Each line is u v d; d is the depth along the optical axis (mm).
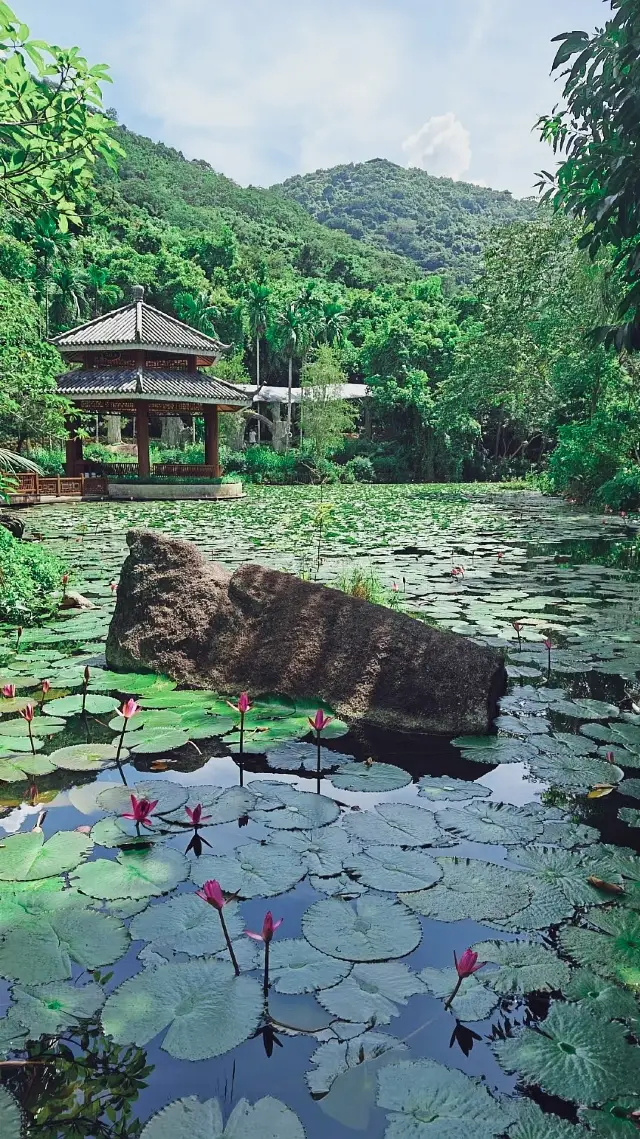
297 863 2076
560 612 5551
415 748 3014
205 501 20047
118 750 2863
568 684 3828
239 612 3928
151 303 46938
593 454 17062
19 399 15766
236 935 1761
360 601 3779
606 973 1639
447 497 21516
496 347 23375
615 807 2482
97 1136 1221
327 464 33438
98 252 45562
